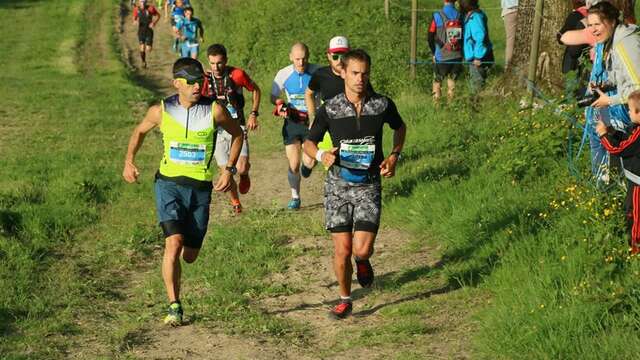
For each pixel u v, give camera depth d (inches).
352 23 1275.8
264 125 951.0
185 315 386.6
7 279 435.5
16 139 909.8
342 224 364.2
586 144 503.2
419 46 1155.9
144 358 341.1
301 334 363.6
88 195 631.8
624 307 322.3
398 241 486.3
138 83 1473.9
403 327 351.3
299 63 548.4
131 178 380.8
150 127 376.8
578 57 500.1
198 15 1996.8
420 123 741.3
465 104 724.7
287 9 1435.8
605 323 312.3
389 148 681.6
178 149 370.3
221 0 1957.4
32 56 1699.1
